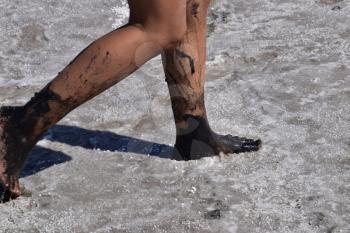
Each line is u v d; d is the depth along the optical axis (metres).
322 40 5.63
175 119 4.09
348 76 5.05
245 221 3.64
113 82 3.63
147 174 4.05
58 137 4.48
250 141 4.27
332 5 6.21
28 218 3.73
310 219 3.64
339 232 3.54
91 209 3.78
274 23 5.96
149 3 3.54
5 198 3.85
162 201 3.82
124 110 4.79
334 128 4.43
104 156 4.25
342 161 4.11
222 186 3.92
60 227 3.66
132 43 3.55
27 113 3.67
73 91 3.59
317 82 4.99
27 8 6.41
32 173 4.12
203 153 4.16
